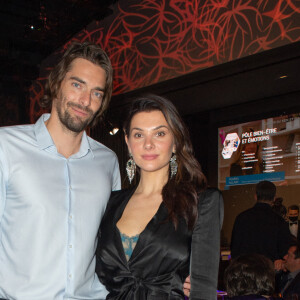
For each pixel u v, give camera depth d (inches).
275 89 243.4
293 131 254.4
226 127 292.0
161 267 69.2
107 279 73.6
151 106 75.0
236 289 96.3
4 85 340.8
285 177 255.1
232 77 215.5
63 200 77.4
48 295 73.6
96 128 302.8
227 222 283.9
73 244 76.5
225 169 289.9
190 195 71.2
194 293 65.7
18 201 75.5
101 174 85.0
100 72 81.0
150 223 71.0
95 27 283.3
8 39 288.4
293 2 183.8
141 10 254.1
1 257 75.7
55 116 81.0
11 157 76.1
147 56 248.8
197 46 224.8
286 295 120.3
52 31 271.6
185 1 230.8
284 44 186.2
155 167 74.2
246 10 202.7
